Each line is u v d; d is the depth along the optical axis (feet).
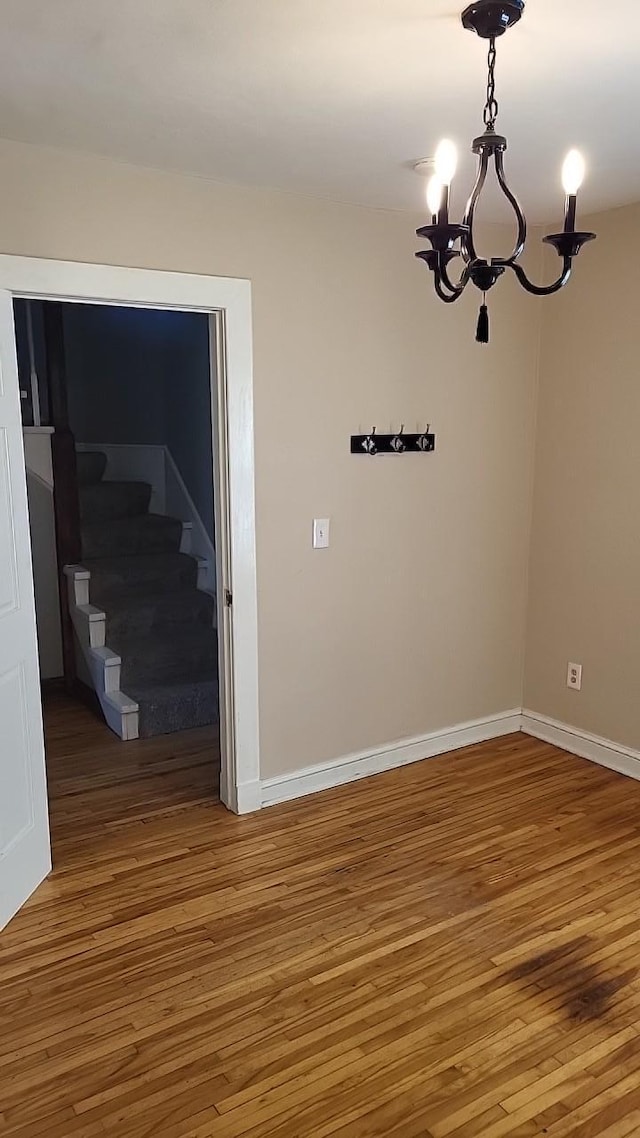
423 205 10.33
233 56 5.98
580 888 8.93
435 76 6.36
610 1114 6.04
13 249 8.06
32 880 8.80
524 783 11.58
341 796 11.21
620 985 7.39
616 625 11.71
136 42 5.77
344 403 10.62
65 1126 5.94
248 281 9.55
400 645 11.87
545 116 7.21
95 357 17.97
